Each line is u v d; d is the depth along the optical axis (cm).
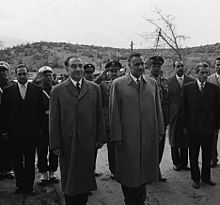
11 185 554
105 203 491
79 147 408
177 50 1470
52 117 411
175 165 624
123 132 425
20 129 499
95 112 423
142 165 426
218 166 649
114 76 573
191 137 539
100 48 5475
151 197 507
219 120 542
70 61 414
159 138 454
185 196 511
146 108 426
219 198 502
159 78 590
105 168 657
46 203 482
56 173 614
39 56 4647
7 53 4716
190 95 538
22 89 507
